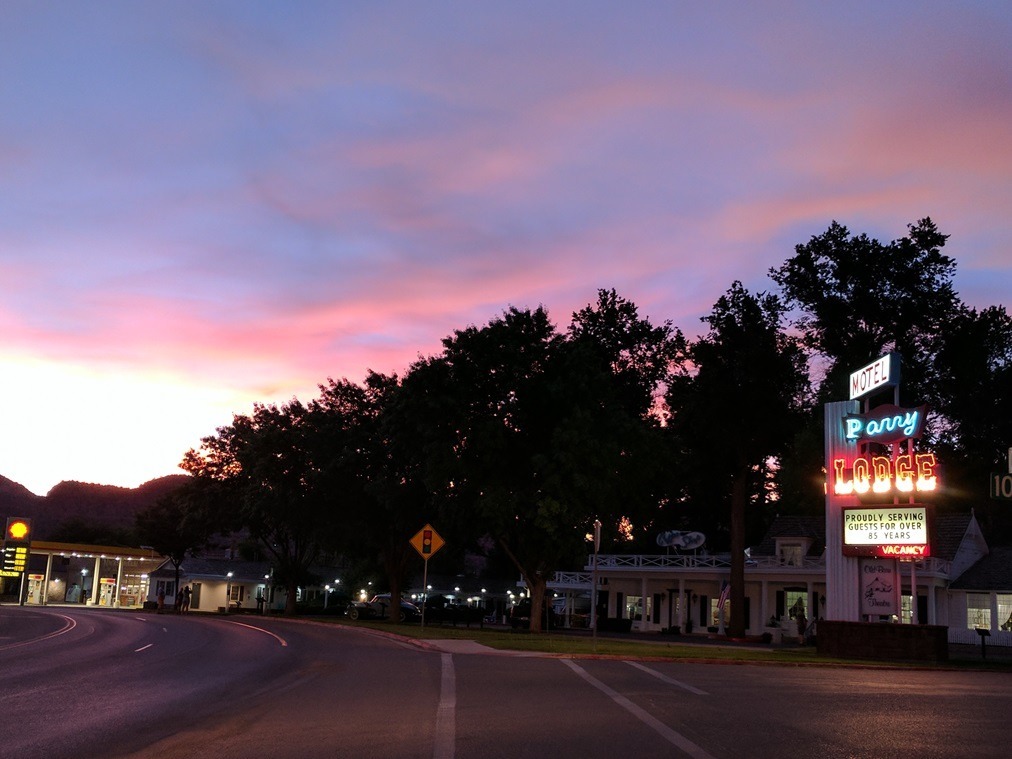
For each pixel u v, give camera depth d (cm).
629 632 5275
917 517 3114
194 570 8362
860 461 3266
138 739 1130
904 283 6247
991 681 2223
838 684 2002
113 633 3556
